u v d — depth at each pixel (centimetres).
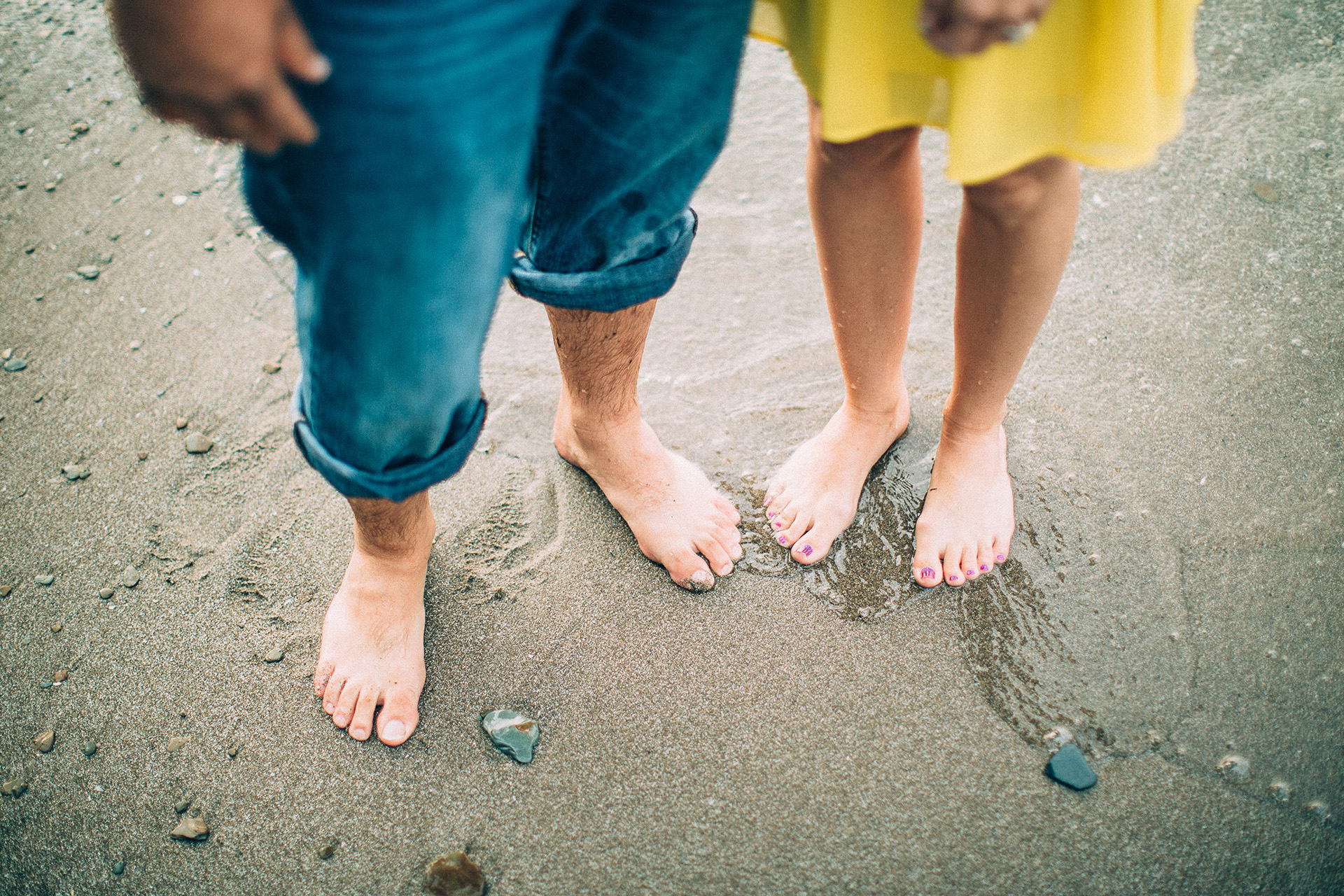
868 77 88
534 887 125
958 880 122
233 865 128
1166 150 209
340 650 141
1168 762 130
